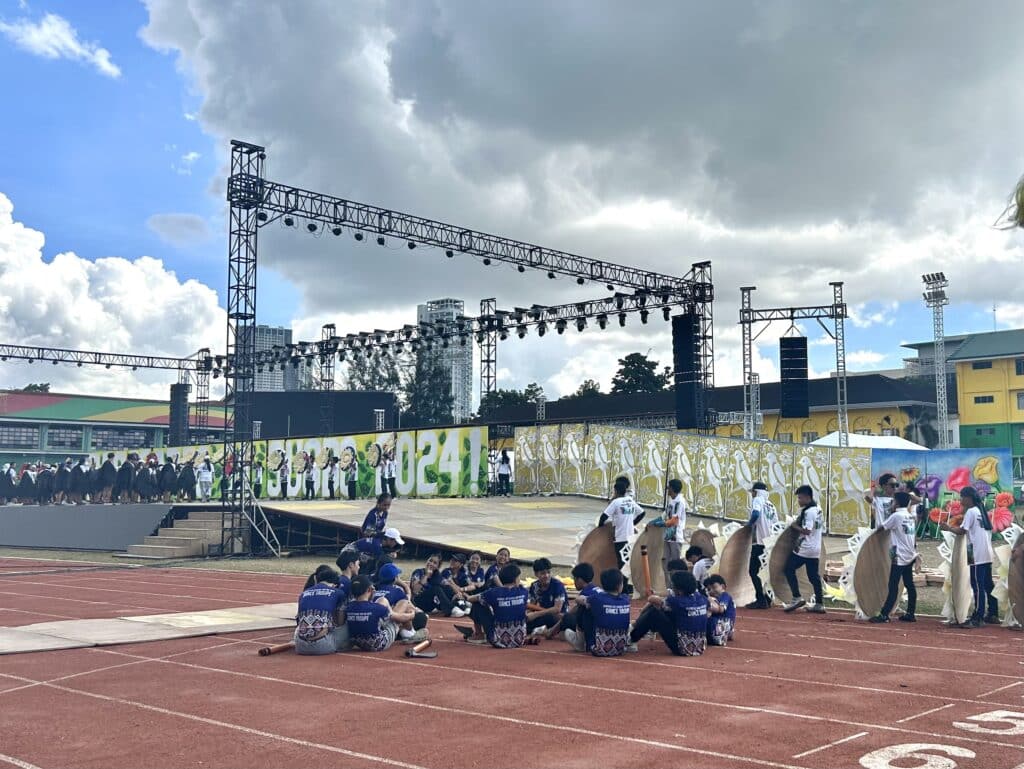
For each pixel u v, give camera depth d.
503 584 11.70
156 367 63.50
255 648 11.63
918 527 27.89
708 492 31.95
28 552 36.62
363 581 11.39
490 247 38.41
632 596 15.95
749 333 47.09
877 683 9.08
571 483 36.62
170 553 31.42
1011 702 8.19
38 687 9.22
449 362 100.31
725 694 8.62
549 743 6.92
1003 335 62.78
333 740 7.09
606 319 44.19
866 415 63.16
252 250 30.70
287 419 70.94
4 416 76.50
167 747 6.94
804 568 15.71
